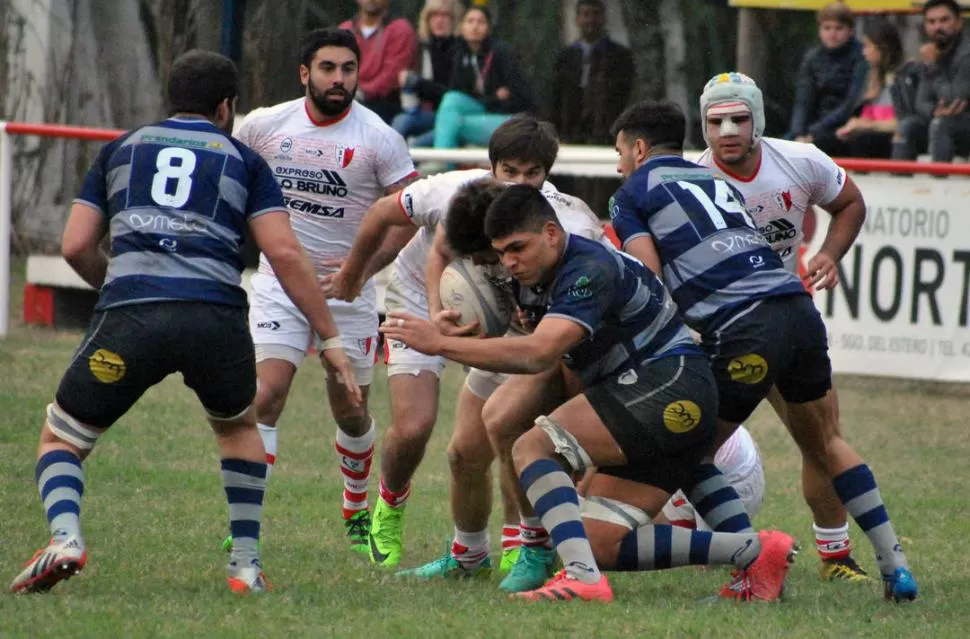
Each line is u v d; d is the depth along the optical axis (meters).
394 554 22.31
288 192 25.03
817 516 21.80
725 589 18.84
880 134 43.69
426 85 45.81
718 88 20.64
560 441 17.52
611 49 47.81
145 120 58.22
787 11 50.28
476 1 49.12
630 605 17.59
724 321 18.69
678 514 22.08
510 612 16.94
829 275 21.73
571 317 16.97
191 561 20.52
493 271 18.44
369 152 24.84
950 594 19.95
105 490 26.36
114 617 15.88
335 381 23.56
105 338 17.03
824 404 19.75
